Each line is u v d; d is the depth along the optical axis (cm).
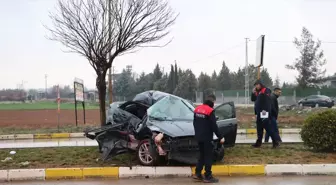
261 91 1057
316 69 4766
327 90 4556
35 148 1152
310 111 2747
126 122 972
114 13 1287
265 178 799
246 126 1814
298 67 4806
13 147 1208
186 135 834
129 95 7512
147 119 912
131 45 1325
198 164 779
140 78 7994
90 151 1070
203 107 771
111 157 928
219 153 872
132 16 1298
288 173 828
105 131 927
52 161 934
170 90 7206
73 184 766
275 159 915
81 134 1625
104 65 1347
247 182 759
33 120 2791
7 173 818
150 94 1198
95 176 828
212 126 758
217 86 8688
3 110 4472
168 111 961
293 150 1023
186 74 6900
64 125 2097
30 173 823
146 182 777
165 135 845
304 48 4778
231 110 1026
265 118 1047
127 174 827
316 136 967
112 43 1302
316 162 882
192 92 6688
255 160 909
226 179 792
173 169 829
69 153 1039
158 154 859
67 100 9500
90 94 9025
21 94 11250
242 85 8488
